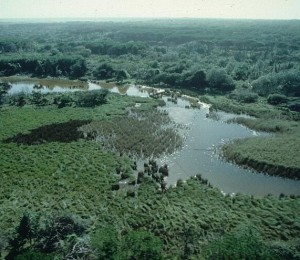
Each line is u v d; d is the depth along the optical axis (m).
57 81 190.25
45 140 98.12
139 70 191.00
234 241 47.28
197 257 50.09
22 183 73.00
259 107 130.38
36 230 52.59
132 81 180.50
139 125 110.69
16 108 129.75
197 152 93.31
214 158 89.94
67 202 65.31
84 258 45.38
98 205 64.88
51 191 69.94
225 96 147.12
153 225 57.66
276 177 80.75
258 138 100.19
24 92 151.25
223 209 63.81
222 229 56.56
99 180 75.19
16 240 51.94
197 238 54.31
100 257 44.72
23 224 52.41
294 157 85.62
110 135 103.25
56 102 134.38
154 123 113.50
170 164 86.44
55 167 80.50
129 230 56.12
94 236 49.12
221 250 45.56
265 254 45.00
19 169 79.06
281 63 197.88
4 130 104.88
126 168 81.31
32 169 79.25
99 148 93.12
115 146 95.31
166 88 164.88
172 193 70.31
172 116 122.56
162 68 191.75
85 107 130.62
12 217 59.69
